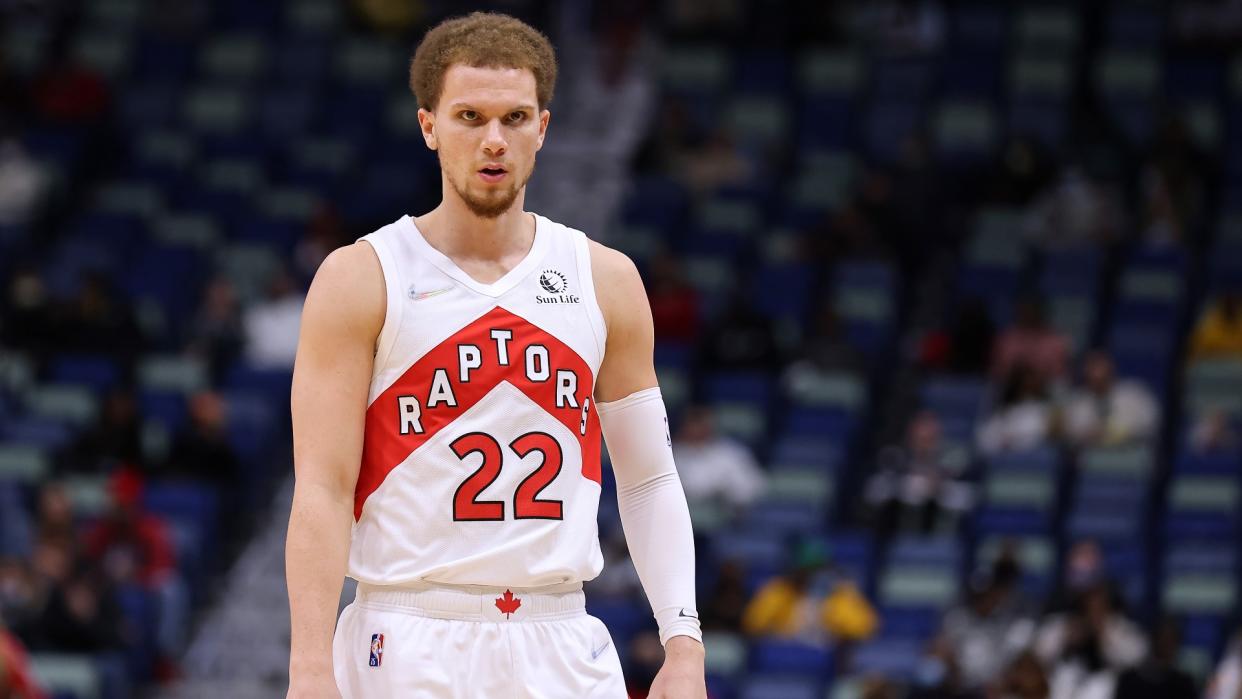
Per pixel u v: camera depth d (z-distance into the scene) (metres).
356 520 11.36
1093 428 43.34
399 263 11.39
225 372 47.03
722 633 36.75
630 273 11.95
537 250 11.65
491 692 11.02
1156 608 38.97
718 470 41.59
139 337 47.00
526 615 11.20
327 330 11.20
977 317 47.03
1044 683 32.59
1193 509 41.59
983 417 45.25
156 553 39.09
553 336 11.45
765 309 49.84
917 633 37.25
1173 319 48.59
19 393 45.25
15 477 41.44
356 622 11.29
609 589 38.28
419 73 11.55
